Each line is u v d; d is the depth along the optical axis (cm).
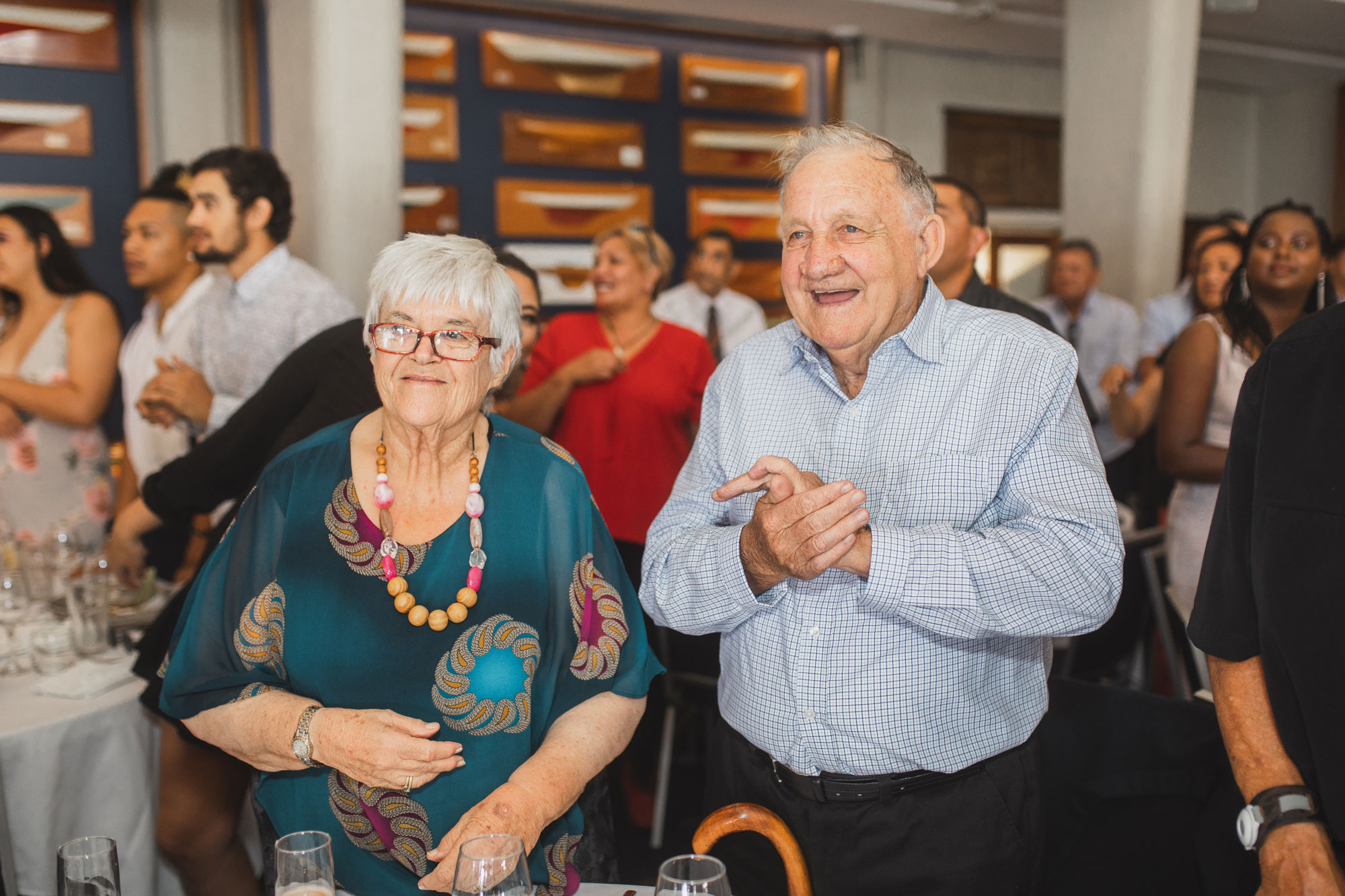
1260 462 108
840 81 594
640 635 133
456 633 124
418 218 504
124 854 190
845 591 132
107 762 187
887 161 130
